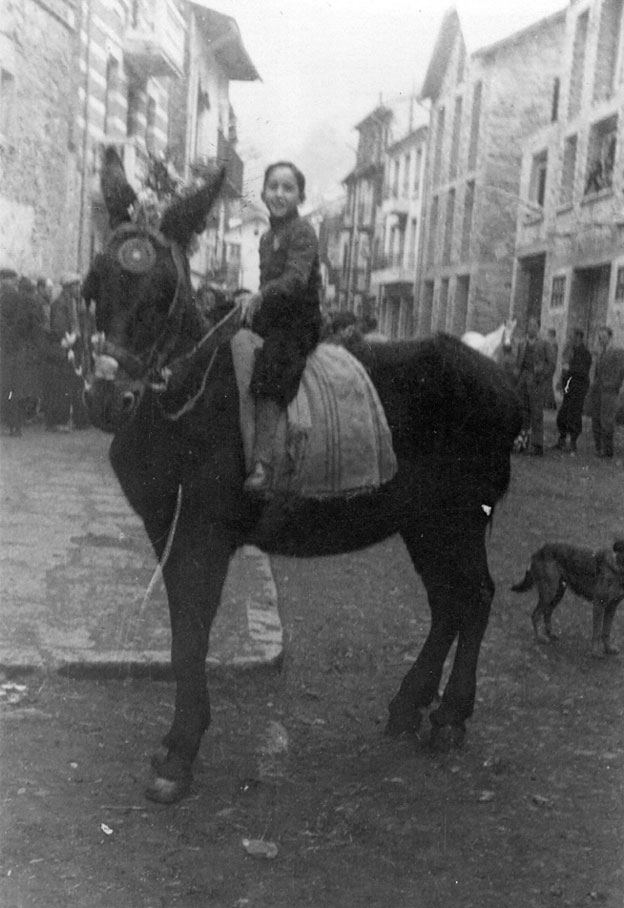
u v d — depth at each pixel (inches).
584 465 593.0
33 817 155.2
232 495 162.9
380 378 181.3
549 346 633.0
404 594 288.8
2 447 506.3
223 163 161.5
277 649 226.1
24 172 646.5
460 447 183.9
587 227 949.8
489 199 1146.0
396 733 191.0
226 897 137.6
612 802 168.2
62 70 689.0
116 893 137.2
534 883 144.1
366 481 169.6
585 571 244.8
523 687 222.1
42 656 212.8
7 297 542.0
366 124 1273.4
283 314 162.7
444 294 1244.5
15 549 297.1
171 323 156.7
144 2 780.6
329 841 153.2
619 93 903.1
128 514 355.9
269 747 184.7
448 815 162.4
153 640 225.3
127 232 156.6
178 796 161.8
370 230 1294.3
